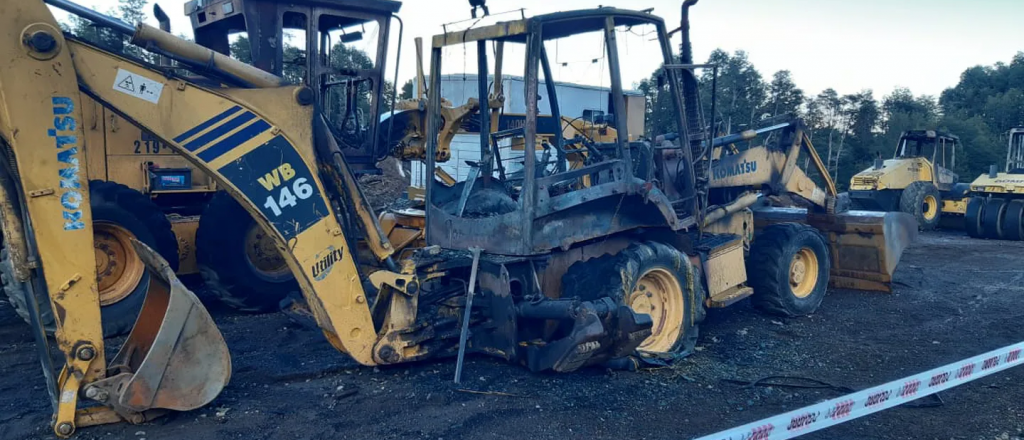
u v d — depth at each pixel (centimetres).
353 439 402
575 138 615
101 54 397
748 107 2852
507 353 507
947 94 5047
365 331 483
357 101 761
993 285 912
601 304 475
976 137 3388
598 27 544
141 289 632
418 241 716
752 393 494
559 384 494
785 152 798
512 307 499
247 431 411
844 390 503
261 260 715
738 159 726
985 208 1477
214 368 430
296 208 453
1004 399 477
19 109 365
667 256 561
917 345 626
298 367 523
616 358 507
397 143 894
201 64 443
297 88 452
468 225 554
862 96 3394
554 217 520
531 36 491
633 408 458
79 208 384
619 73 533
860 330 677
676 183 624
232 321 686
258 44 686
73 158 380
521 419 434
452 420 430
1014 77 4841
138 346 457
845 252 861
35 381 497
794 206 936
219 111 428
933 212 1689
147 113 410
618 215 567
